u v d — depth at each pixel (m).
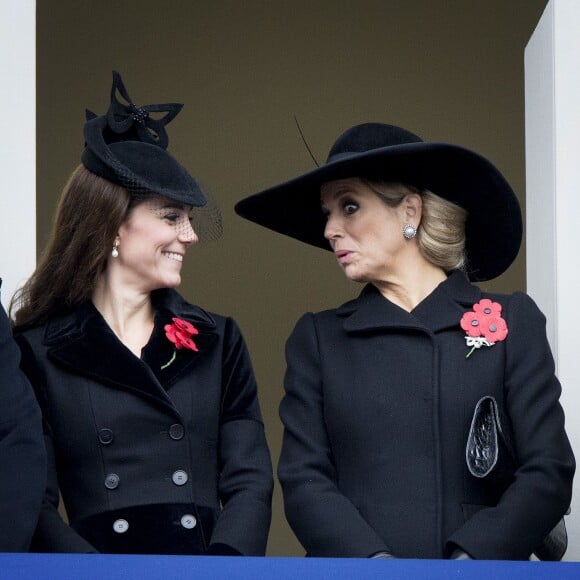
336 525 16.91
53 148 34.94
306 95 35.66
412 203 18.34
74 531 17.00
